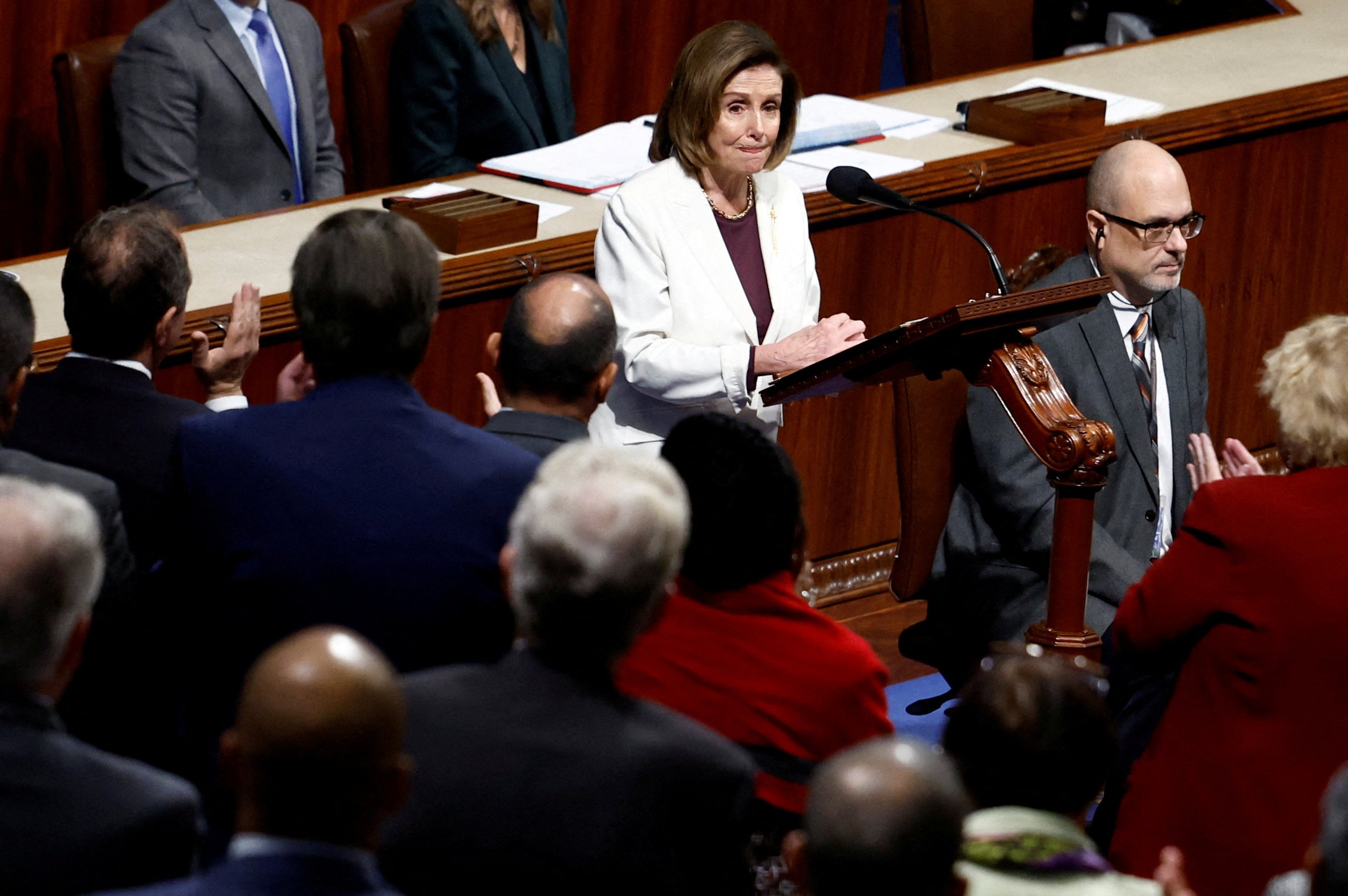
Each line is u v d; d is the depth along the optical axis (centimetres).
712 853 588
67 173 1644
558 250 1327
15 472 762
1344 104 1731
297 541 721
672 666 739
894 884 481
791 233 1276
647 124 1639
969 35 2131
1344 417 880
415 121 1794
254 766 483
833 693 734
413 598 723
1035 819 567
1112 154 1275
